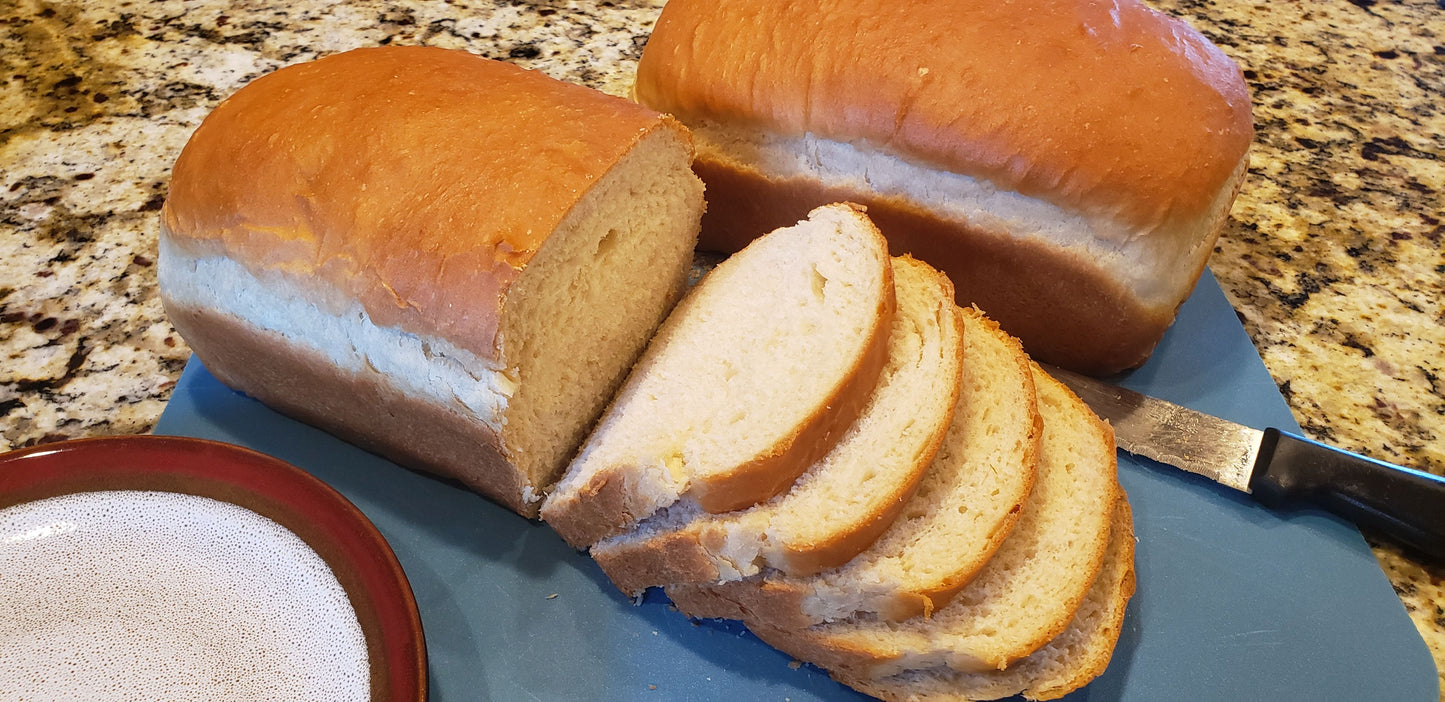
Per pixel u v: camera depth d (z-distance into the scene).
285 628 0.21
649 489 0.24
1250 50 0.46
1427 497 0.24
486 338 0.22
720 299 0.30
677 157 0.28
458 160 0.24
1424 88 0.44
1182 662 0.23
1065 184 0.27
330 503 0.22
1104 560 0.24
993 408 0.26
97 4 0.48
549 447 0.26
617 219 0.26
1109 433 0.26
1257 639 0.24
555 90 0.27
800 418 0.24
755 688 0.23
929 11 0.29
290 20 0.47
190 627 0.21
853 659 0.22
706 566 0.23
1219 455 0.27
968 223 0.29
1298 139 0.41
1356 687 0.23
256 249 0.25
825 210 0.29
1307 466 0.25
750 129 0.31
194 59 0.44
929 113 0.28
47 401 0.29
